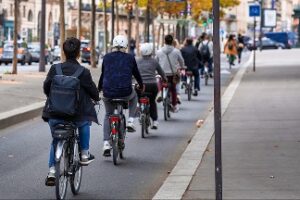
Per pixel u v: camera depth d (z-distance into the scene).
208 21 104.50
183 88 47.06
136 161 21.83
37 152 23.31
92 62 73.56
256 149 22.48
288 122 29.44
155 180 18.89
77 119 15.68
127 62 21.48
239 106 36.44
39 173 19.56
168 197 15.42
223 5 100.81
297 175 17.86
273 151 22.00
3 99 37.12
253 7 67.44
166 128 29.86
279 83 51.72
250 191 15.90
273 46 164.25
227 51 74.50
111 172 19.95
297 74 61.91
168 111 33.22
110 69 21.41
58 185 15.09
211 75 60.69
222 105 36.81
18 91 41.50
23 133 28.05
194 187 16.59
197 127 30.05
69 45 15.72
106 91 21.33
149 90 27.05
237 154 21.56
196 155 21.44
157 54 33.66
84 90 15.80
